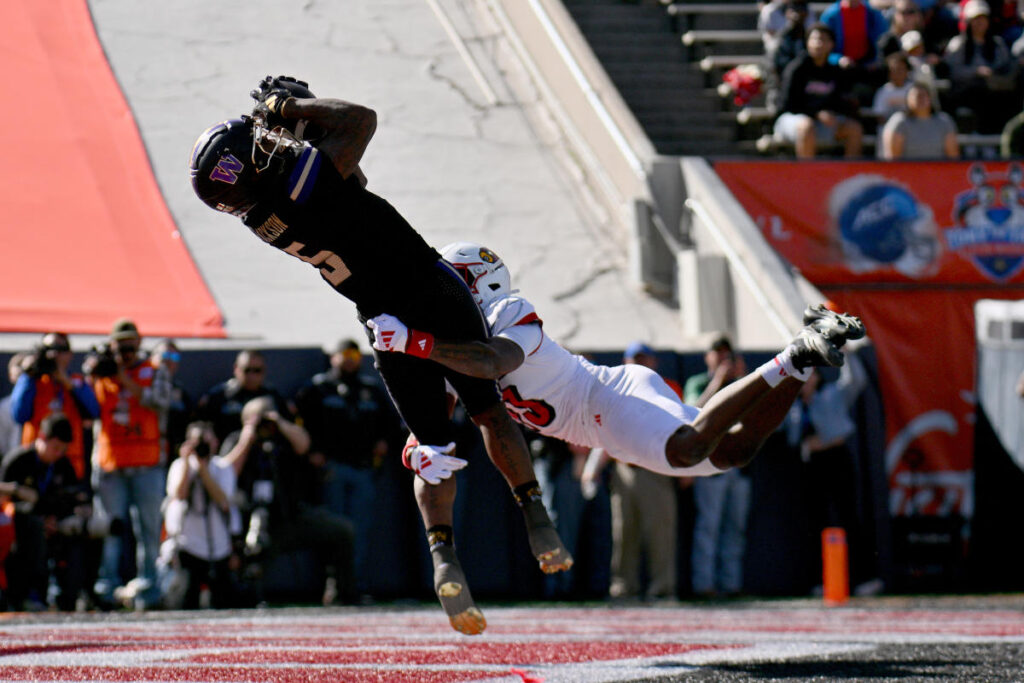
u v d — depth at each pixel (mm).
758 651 16766
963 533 43656
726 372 37219
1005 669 14070
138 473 34031
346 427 36781
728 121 58125
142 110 54094
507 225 51031
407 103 57438
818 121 50906
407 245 14945
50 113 52406
